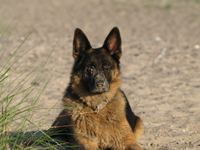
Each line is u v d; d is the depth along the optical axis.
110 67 6.36
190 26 26.33
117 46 6.64
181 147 6.18
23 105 8.53
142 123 6.96
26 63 13.22
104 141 6.02
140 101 9.30
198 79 11.62
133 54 15.86
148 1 42.09
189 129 7.15
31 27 26.20
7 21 28.88
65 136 6.97
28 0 48.59
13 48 16.31
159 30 24.58
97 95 6.11
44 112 8.14
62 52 16.09
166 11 35.31
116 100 6.23
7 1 47.22
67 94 6.52
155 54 15.84
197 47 17.41
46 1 47.62
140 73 12.63
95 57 6.32
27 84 10.51
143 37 21.06
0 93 6.11
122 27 26.42
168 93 10.05
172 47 17.42
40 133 6.77
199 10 35.25
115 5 41.47
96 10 38.12
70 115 6.19
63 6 42.69
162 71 12.84
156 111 8.41
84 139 5.97
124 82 11.40
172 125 7.34
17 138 5.43
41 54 15.41
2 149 5.30
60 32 23.58
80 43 6.61
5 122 5.42
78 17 33.09
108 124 5.97
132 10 37.03
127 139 6.00
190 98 9.51
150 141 6.54
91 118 5.97
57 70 12.63
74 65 6.65
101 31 24.30
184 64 13.87
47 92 9.90
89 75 6.21
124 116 6.12
